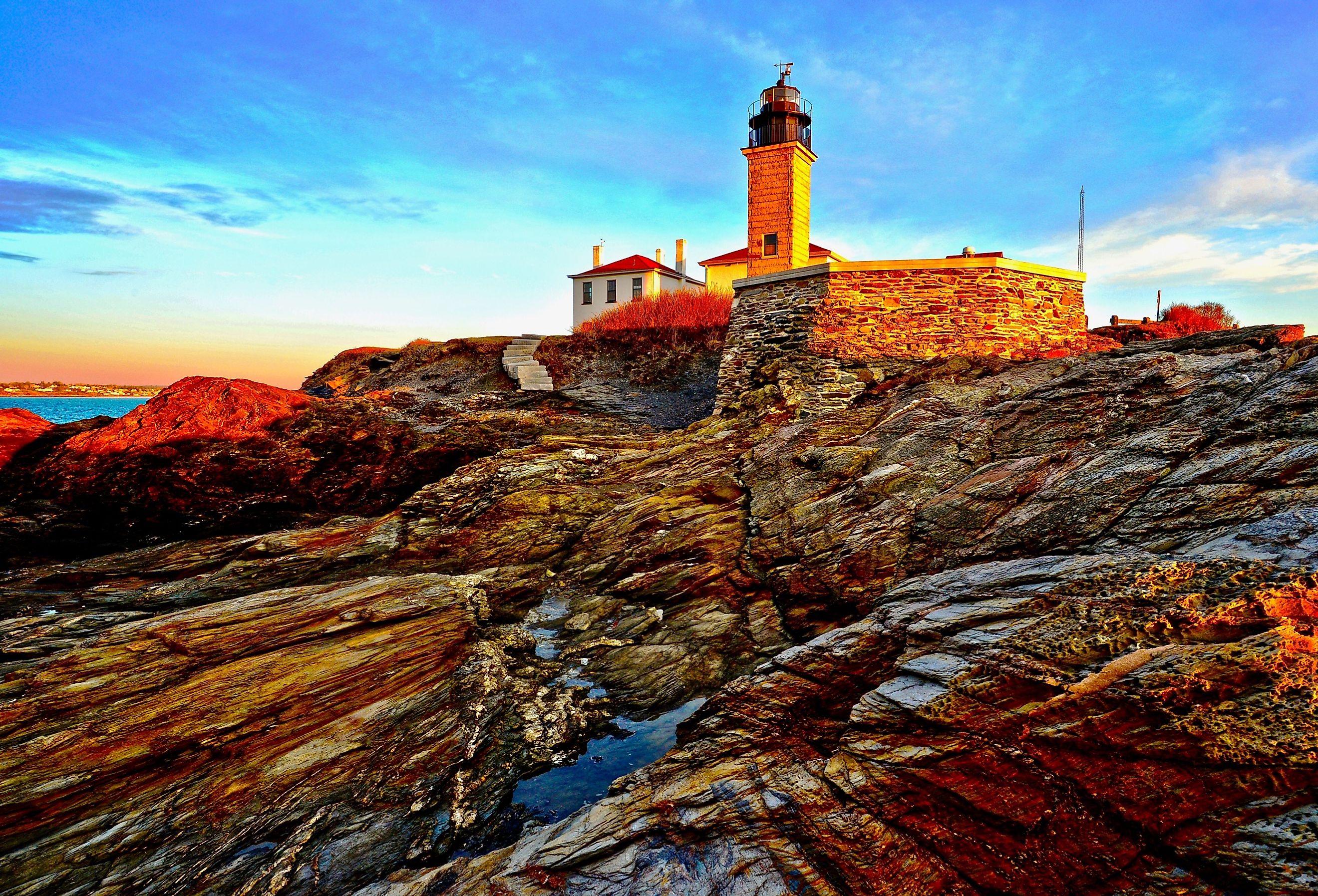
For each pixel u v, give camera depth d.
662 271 41.81
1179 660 4.95
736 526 12.32
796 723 6.50
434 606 10.72
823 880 4.75
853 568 9.74
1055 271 17.55
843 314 18.27
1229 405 9.15
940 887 4.66
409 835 6.60
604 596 11.91
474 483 16.81
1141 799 4.50
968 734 5.30
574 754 7.91
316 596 10.73
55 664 8.70
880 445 12.77
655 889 4.83
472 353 33.47
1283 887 3.80
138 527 16.52
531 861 5.35
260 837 6.62
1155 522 7.29
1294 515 6.14
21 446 20.31
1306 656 4.64
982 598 6.77
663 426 23.06
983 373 15.58
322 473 19.20
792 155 31.48
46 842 6.54
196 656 8.96
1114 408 10.71
